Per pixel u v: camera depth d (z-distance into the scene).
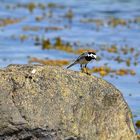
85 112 16.92
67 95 16.91
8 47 41.59
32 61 36.28
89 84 17.22
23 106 16.62
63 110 16.72
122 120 17.41
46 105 16.70
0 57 37.59
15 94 16.73
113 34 48.38
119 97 17.50
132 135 17.62
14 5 68.75
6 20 55.84
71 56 38.59
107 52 40.12
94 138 16.88
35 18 57.78
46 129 16.52
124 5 68.38
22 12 62.53
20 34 47.62
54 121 16.59
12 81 16.88
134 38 46.59
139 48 42.09
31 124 16.50
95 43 43.94
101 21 55.69
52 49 41.06
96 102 17.12
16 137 16.59
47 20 56.44
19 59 37.00
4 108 16.55
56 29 50.81
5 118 16.53
